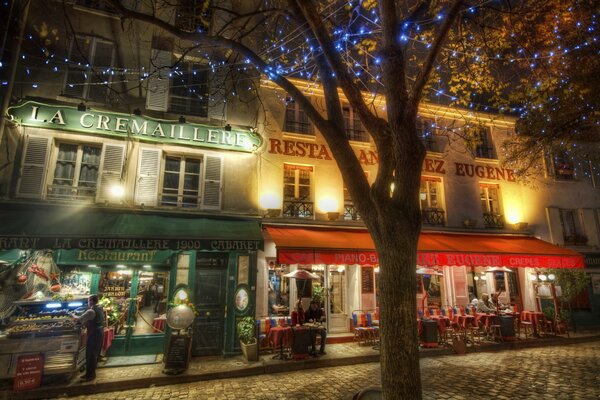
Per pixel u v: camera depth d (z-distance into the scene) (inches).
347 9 312.0
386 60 160.1
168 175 396.2
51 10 374.0
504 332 426.9
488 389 263.7
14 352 264.4
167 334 349.4
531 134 494.6
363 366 337.1
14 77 343.9
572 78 359.9
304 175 466.0
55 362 268.7
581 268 503.8
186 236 330.3
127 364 317.1
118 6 211.6
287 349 365.1
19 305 291.6
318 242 374.0
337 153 165.2
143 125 381.7
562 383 276.4
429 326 397.4
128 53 398.0
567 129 432.8
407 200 145.0
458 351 383.9
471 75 436.5
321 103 481.1
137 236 316.2
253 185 415.2
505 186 559.5
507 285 540.1
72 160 366.3
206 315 364.2
